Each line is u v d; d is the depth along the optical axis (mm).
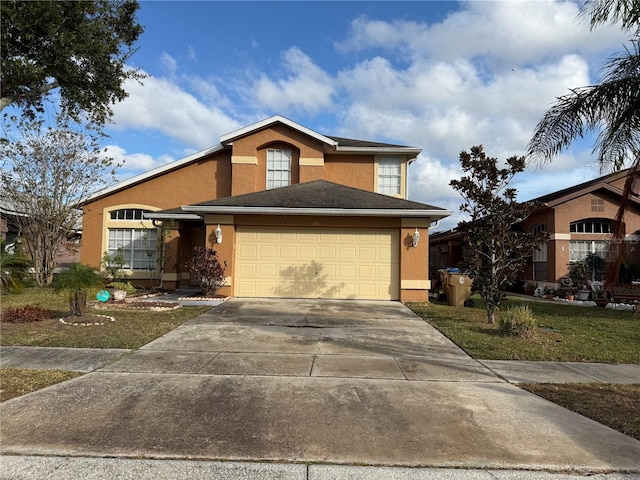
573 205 18000
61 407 4535
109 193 17594
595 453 3660
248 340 7816
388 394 5062
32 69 11938
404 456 3559
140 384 5305
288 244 13680
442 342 7918
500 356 6961
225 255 13367
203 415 4359
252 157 16719
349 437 3902
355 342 7781
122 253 17609
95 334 8023
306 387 5262
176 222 16406
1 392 4957
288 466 3385
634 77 6461
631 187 6500
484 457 3561
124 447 3654
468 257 10008
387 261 13656
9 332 8125
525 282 20250
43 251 17609
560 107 7188
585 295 16453
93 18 13484
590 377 5938
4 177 16703
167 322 9414
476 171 9805
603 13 6773
